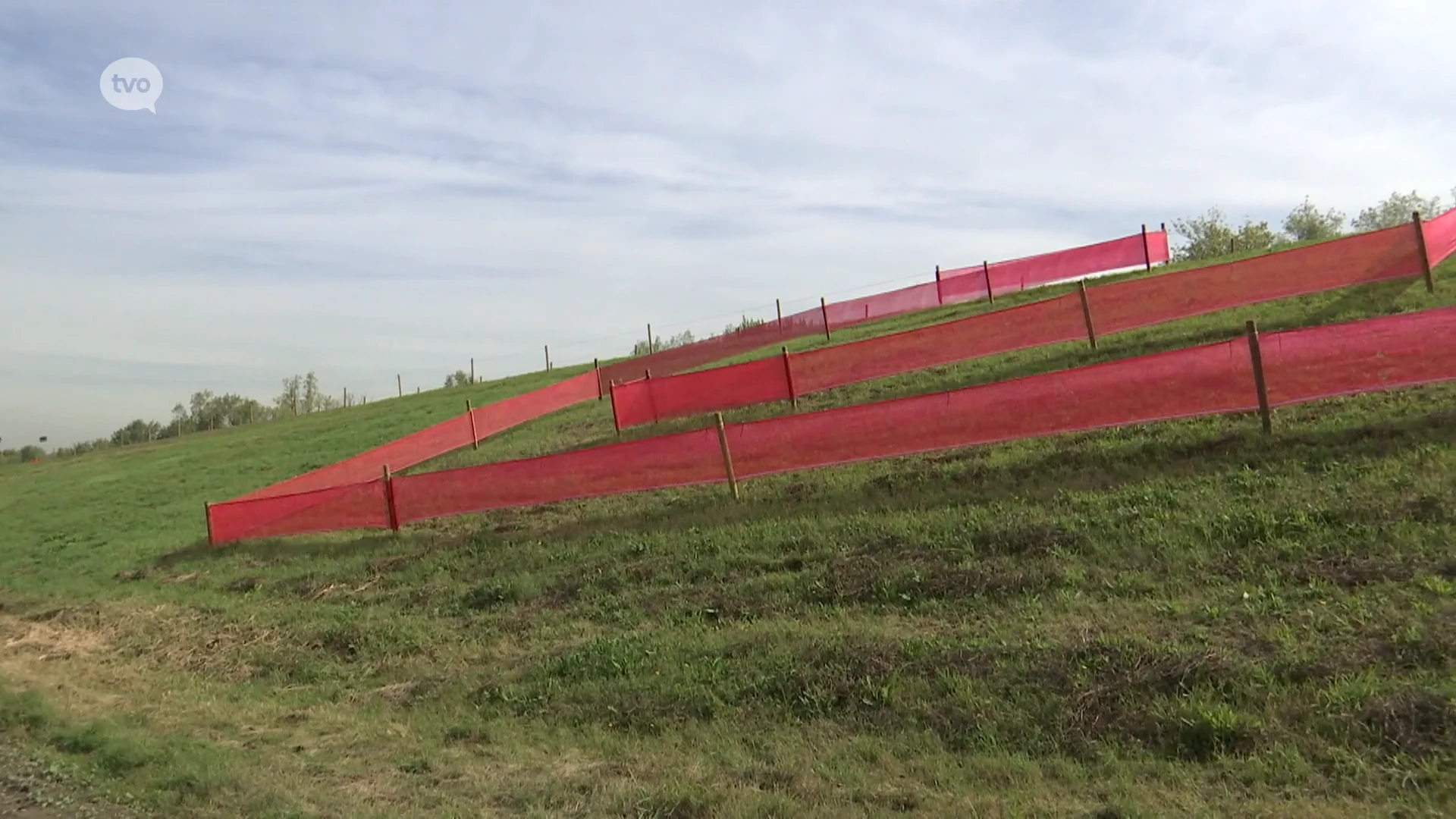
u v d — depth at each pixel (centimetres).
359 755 683
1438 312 920
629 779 584
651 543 1107
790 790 542
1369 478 805
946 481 1066
